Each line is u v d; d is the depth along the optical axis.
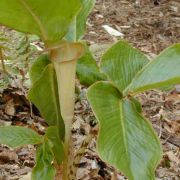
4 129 0.31
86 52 0.33
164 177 0.59
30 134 0.31
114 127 0.28
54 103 0.34
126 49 0.33
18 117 0.64
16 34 0.64
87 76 0.33
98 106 0.28
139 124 0.28
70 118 0.31
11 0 0.25
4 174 0.52
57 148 0.31
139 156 0.27
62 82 0.30
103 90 0.29
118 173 0.56
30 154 0.56
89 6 0.32
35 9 0.26
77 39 0.32
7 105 0.65
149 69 0.31
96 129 0.32
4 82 0.64
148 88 0.30
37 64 0.35
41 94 0.34
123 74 0.33
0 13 0.26
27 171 0.53
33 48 0.65
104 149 0.27
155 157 0.28
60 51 0.29
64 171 0.33
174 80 0.29
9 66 0.65
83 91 0.62
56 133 0.31
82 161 0.57
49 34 0.28
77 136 0.62
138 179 0.27
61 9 0.27
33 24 0.27
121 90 0.31
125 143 0.28
